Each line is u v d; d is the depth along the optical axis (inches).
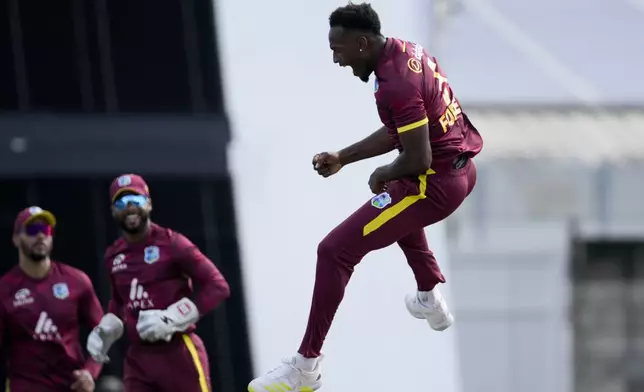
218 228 1259.2
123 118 1266.0
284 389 559.5
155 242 694.5
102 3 1268.5
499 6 2192.4
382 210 540.1
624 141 1932.8
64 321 746.8
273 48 1299.2
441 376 1262.3
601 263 1947.6
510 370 1900.8
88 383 730.8
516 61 2086.6
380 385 1220.5
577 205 1943.9
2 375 943.0
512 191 1945.1
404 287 1267.2
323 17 1309.1
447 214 550.3
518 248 1931.6
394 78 515.2
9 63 1259.2
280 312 1233.4
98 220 1232.8
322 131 1289.4
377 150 589.6
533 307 1921.8
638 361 1931.6
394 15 1341.0
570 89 2031.3
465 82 2052.2
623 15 2180.1
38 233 735.7
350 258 544.4
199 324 1222.9
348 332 1250.6
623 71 2063.2
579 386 1926.7
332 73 1304.1
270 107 1291.8
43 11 1262.3
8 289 743.1
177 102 1284.4
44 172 1235.2
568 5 2188.7
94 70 1269.7
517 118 2004.2
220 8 1291.8
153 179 1254.9
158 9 1275.8
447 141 538.3
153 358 692.1
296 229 1256.8
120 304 714.2
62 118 1259.8
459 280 1923.0
